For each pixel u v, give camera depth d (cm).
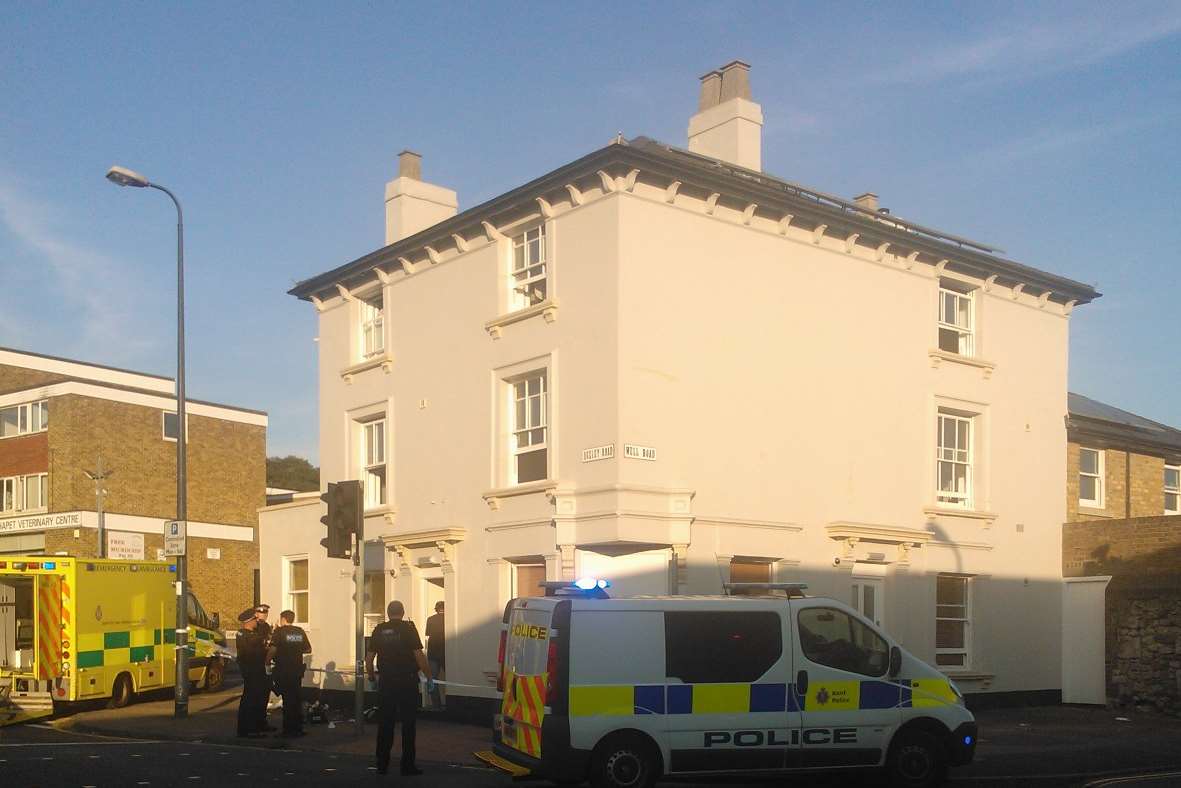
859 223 2091
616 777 1116
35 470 4484
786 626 1190
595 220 1850
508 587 1964
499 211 2006
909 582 2133
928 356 2230
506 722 1202
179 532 2016
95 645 2120
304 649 1709
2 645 2070
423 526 2147
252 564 5019
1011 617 2303
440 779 1284
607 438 1783
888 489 2128
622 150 1767
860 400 2105
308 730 1798
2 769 1325
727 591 1219
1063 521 2438
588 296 1848
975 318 2344
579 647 1127
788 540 1955
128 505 4550
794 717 1172
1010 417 2370
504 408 2012
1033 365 2436
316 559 2438
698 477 1848
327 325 2473
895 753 1205
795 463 1984
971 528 2258
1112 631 2295
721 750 1147
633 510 1756
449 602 2055
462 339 2105
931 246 2206
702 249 1906
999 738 1759
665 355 1834
